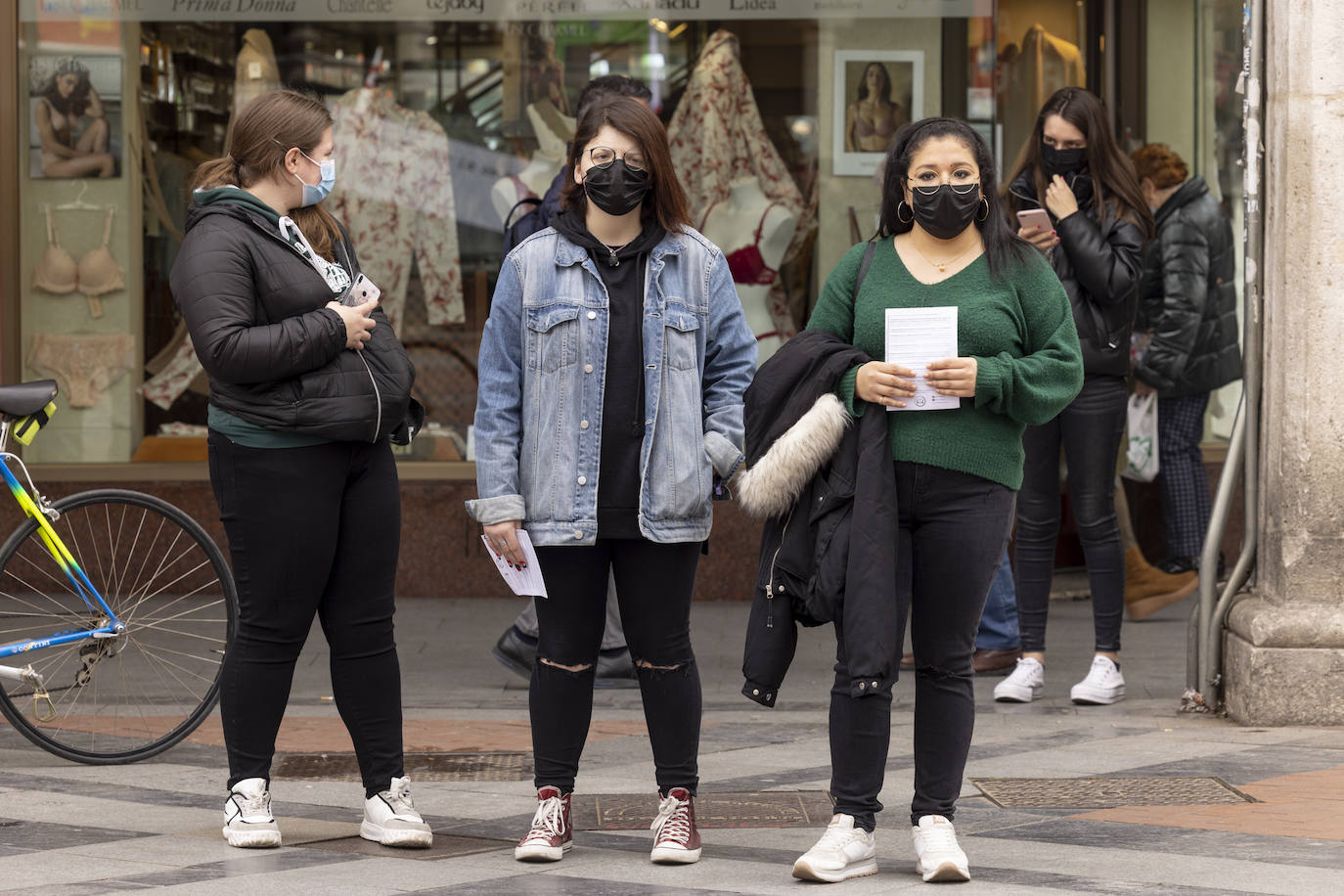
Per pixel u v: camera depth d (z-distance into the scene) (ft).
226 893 28.86
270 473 31.86
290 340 31.04
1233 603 46.29
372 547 32.94
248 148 32.30
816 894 28.96
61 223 71.10
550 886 29.45
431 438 70.90
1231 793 36.47
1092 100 47.96
